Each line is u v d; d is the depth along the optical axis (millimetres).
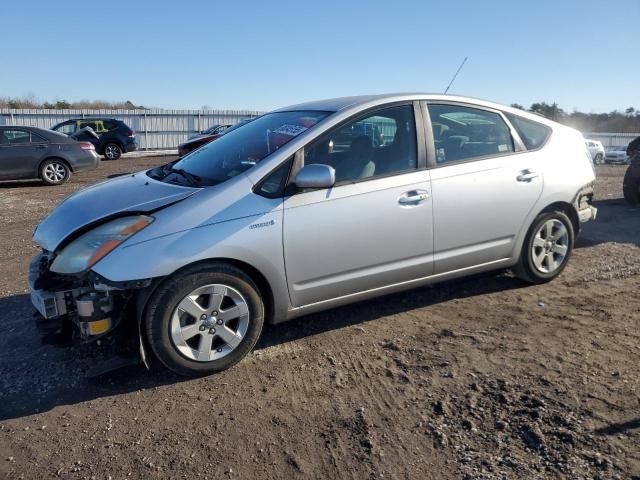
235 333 3568
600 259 5812
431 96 4301
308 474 2615
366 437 2861
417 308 4543
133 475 2645
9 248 6895
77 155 13750
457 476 2557
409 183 4000
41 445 2879
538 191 4609
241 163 3816
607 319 4203
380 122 4039
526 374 3395
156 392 3375
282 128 4109
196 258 3320
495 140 4531
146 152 29969
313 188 3598
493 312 4414
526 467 2578
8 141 12992
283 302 3705
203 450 2814
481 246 4418
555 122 5016
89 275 3244
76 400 3307
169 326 3350
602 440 2723
